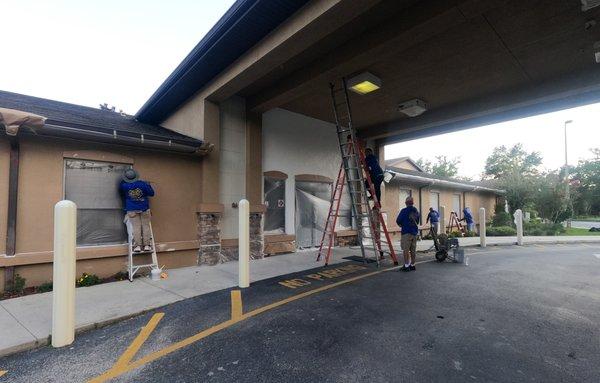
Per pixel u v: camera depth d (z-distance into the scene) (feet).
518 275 22.30
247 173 28.94
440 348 11.02
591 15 17.90
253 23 19.01
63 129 18.44
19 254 17.80
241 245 18.88
